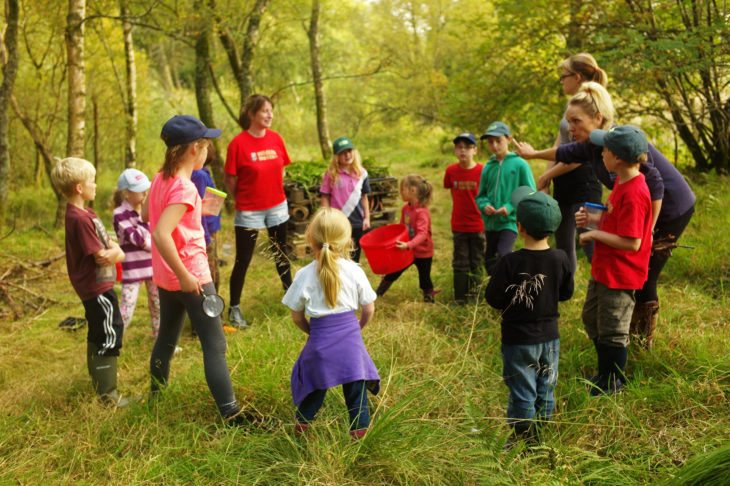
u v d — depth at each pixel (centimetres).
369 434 306
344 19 1493
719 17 752
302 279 332
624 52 735
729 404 346
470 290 544
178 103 1844
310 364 324
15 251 831
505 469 293
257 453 322
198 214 362
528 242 331
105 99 1345
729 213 677
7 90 905
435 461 299
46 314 612
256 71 1375
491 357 427
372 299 335
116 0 964
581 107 417
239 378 392
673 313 466
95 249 388
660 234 399
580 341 446
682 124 866
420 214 574
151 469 306
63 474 318
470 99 1006
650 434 328
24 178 1289
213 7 928
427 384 371
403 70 2352
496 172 532
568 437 334
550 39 920
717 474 265
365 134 2444
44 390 416
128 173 496
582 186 484
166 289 363
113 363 405
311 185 790
